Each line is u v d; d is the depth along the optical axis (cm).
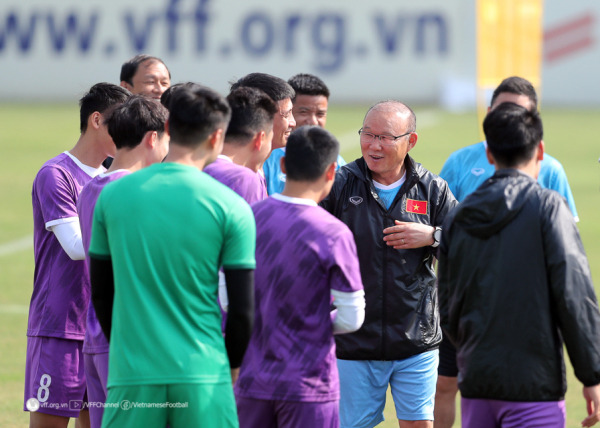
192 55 9850
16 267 3647
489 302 1291
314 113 2127
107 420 1268
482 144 1998
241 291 1259
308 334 1328
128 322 1255
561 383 1297
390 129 1667
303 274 1321
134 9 9825
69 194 1645
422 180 1730
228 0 9794
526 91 1841
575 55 9988
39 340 1661
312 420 1323
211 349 1258
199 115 1277
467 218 1308
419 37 9938
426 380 1719
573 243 1268
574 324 1255
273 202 1367
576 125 8369
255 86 1819
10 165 6081
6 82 10094
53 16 9938
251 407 1348
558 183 1902
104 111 1667
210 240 1248
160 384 1234
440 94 9938
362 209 1698
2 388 2275
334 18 9869
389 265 1684
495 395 1297
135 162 1494
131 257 1255
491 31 3712
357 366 1700
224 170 1480
